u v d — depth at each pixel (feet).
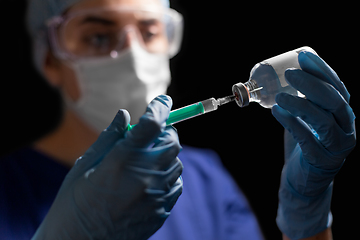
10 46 6.91
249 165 7.64
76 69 4.43
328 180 3.67
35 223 4.25
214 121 7.57
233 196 5.39
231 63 7.37
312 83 3.04
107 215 2.80
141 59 4.41
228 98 3.29
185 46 7.30
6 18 6.57
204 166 5.53
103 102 4.57
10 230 4.12
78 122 4.85
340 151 3.35
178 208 4.87
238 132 7.57
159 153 2.83
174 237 4.62
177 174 3.04
